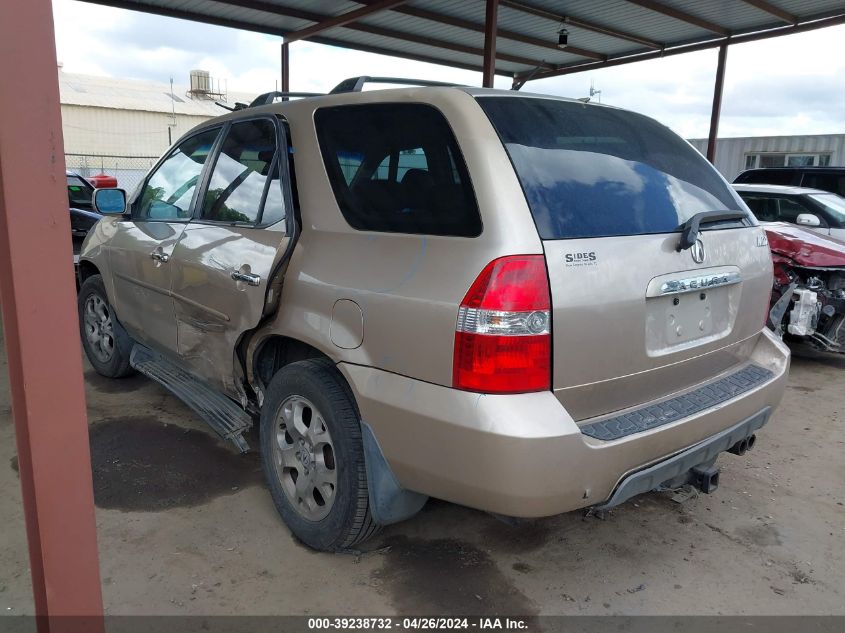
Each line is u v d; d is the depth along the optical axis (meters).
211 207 3.33
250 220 3.00
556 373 2.12
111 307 4.30
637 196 2.50
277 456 2.87
